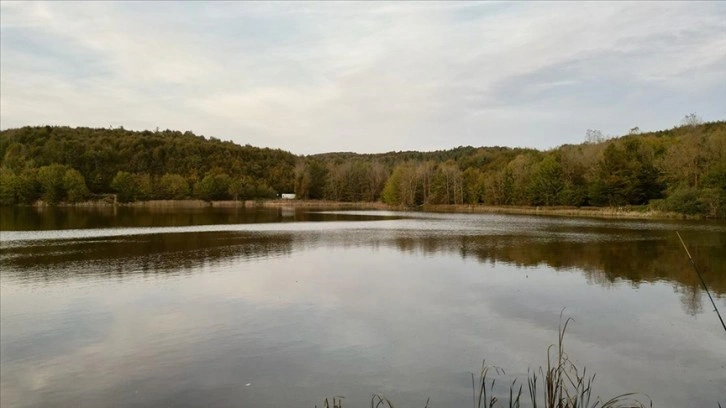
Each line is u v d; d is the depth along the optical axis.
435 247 39.03
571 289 22.75
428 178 139.12
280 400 11.32
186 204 142.38
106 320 17.84
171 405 11.16
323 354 14.24
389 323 17.31
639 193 84.12
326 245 40.62
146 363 13.65
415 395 11.49
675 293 21.78
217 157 182.25
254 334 16.09
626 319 17.73
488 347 14.77
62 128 188.00
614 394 11.50
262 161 196.62
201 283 24.28
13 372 13.15
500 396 11.37
